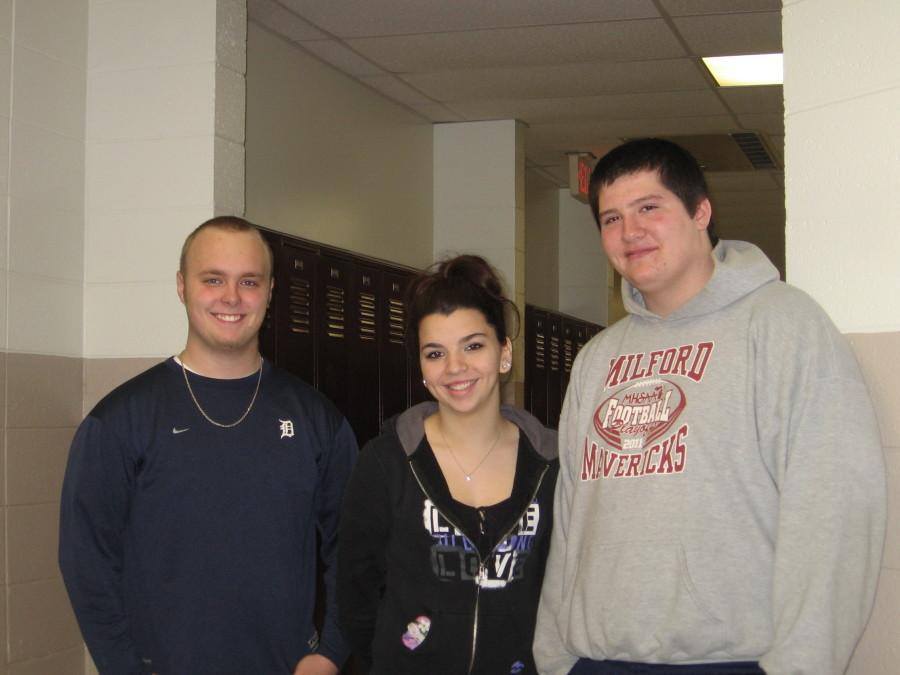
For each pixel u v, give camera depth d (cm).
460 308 180
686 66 452
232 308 206
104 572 199
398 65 449
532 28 404
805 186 193
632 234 166
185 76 319
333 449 218
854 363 153
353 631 195
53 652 300
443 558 177
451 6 381
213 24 317
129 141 322
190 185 316
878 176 183
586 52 433
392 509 182
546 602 175
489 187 546
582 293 736
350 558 189
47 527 301
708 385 157
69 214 316
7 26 293
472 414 182
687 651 148
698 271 168
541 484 184
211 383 210
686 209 166
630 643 152
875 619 179
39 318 303
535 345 605
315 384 380
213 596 198
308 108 430
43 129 306
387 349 434
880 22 184
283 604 204
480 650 176
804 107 194
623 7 381
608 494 162
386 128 500
